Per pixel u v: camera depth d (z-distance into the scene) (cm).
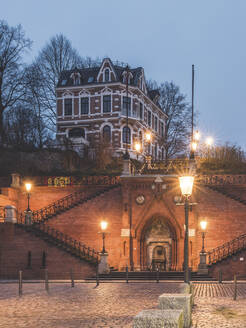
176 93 6825
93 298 1647
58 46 6381
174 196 3016
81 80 5522
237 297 1677
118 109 5250
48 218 3206
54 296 1719
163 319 741
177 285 2230
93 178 3425
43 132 5853
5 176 3981
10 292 1884
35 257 2880
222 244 3017
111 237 3133
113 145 5141
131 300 1581
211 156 4544
